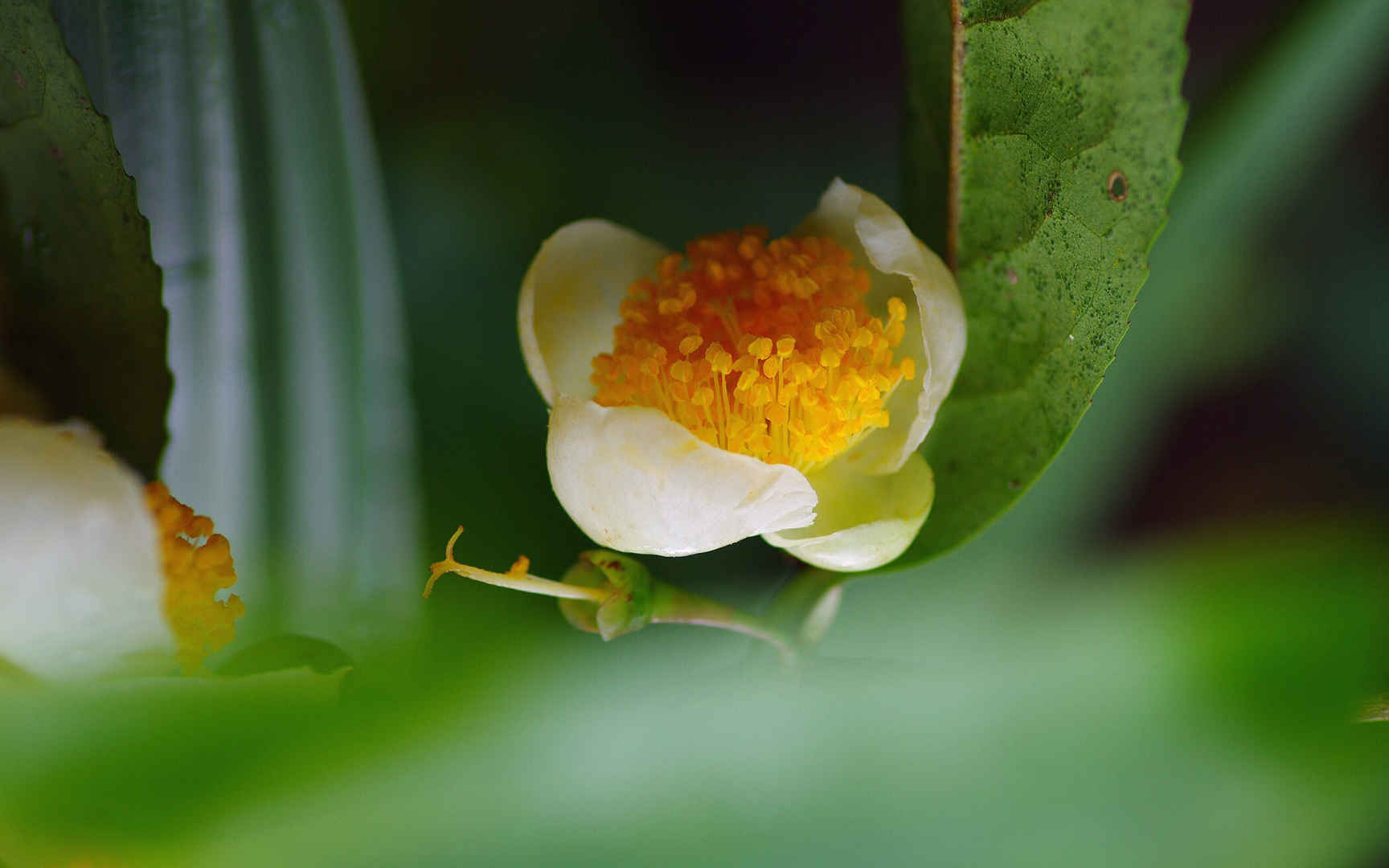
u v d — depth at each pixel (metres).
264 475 0.24
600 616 0.23
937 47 0.23
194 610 0.22
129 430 0.24
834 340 0.23
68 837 0.20
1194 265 0.25
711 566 0.25
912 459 0.23
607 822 0.20
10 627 0.22
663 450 0.22
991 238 0.23
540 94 0.26
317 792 0.20
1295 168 0.24
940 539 0.23
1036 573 0.24
